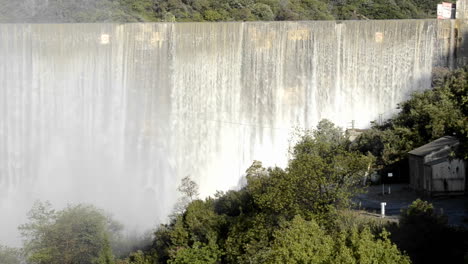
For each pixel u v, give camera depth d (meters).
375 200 47.22
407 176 54.69
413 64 67.69
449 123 53.88
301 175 35.06
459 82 58.25
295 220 30.64
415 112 57.38
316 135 52.62
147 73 72.31
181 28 71.00
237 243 37.78
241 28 70.19
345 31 68.81
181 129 72.44
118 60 72.50
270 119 70.94
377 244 28.06
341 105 69.81
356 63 69.00
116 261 45.81
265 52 70.25
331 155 36.97
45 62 72.69
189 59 71.38
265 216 36.09
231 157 71.88
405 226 33.38
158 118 72.75
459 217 41.00
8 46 72.50
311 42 69.44
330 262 27.88
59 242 44.25
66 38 72.38
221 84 71.19
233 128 71.50
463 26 66.81
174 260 39.59
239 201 46.91
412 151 50.50
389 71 68.38
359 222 34.22
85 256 44.59
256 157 71.50
